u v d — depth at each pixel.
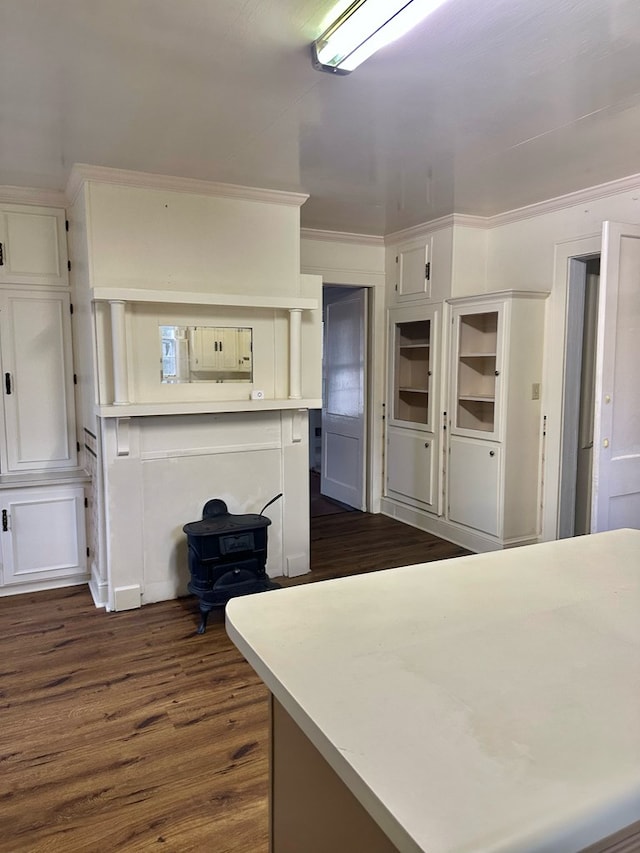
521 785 0.69
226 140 2.72
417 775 0.70
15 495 3.49
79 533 3.69
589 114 2.48
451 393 4.43
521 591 1.30
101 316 3.13
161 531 3.42
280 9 1.70
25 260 3.50
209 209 3.37
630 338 3.14
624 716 0.83
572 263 3.84
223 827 1.80
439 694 0.88
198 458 3.47
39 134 2.62
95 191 3.08
